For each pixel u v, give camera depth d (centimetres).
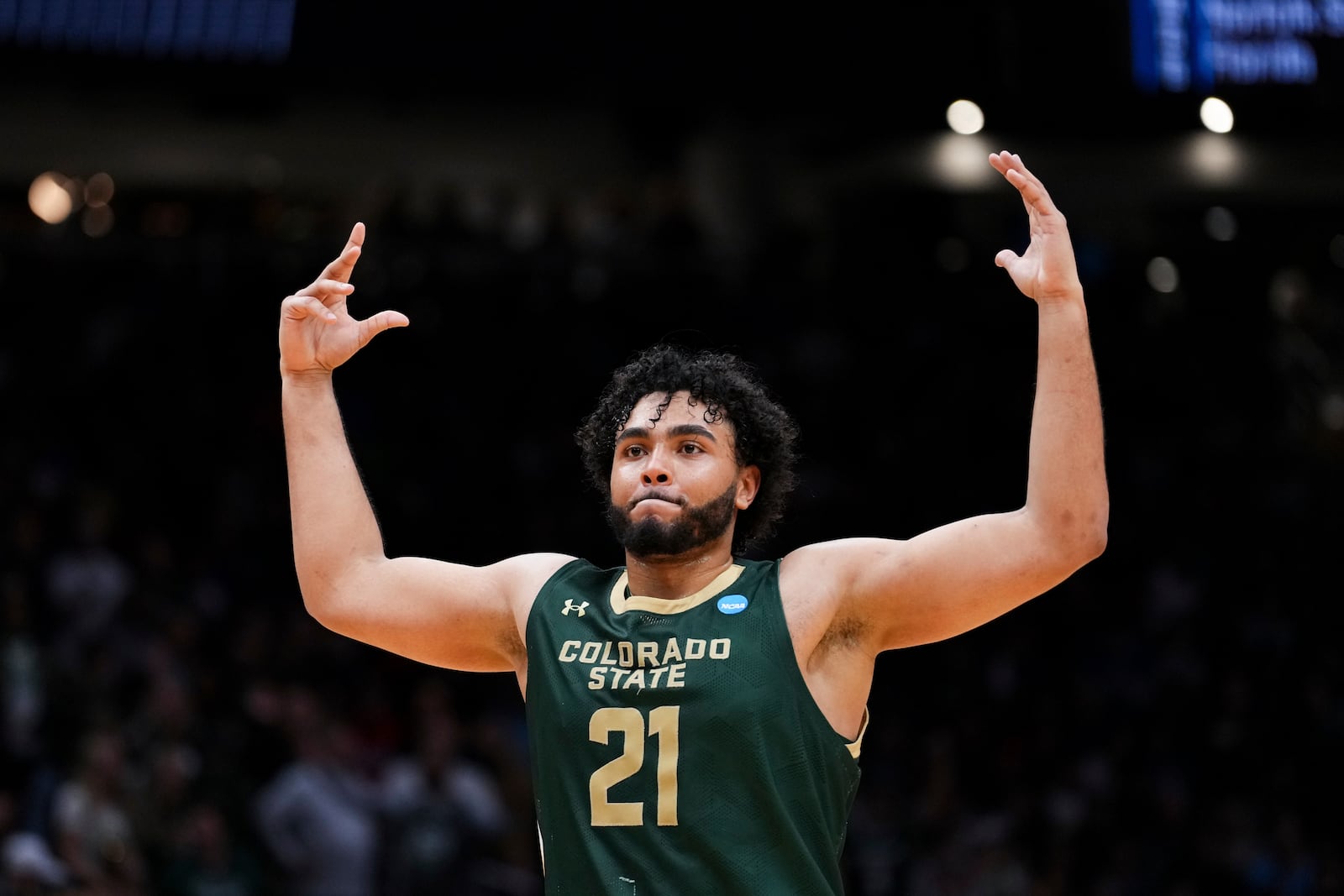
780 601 953
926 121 4247
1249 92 3209
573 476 4225
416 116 4638
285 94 4106
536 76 3266
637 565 985
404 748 3142
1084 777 3450
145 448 3916
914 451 4456
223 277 4397
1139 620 4041
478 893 2716
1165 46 3186
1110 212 4844
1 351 4062
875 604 957
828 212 4981
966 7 3294
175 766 2659
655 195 4903
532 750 962
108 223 4734
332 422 1045
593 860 906
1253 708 3731
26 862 2330
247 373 4234
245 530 3756
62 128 4466
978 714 3641
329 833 2667
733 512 996
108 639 3103
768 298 4688
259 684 3020
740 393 1022
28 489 3531
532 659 970
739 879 890
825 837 917
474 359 4428
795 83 3309
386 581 1014
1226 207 4653
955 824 3222
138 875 2492
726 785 906
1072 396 930
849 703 955
